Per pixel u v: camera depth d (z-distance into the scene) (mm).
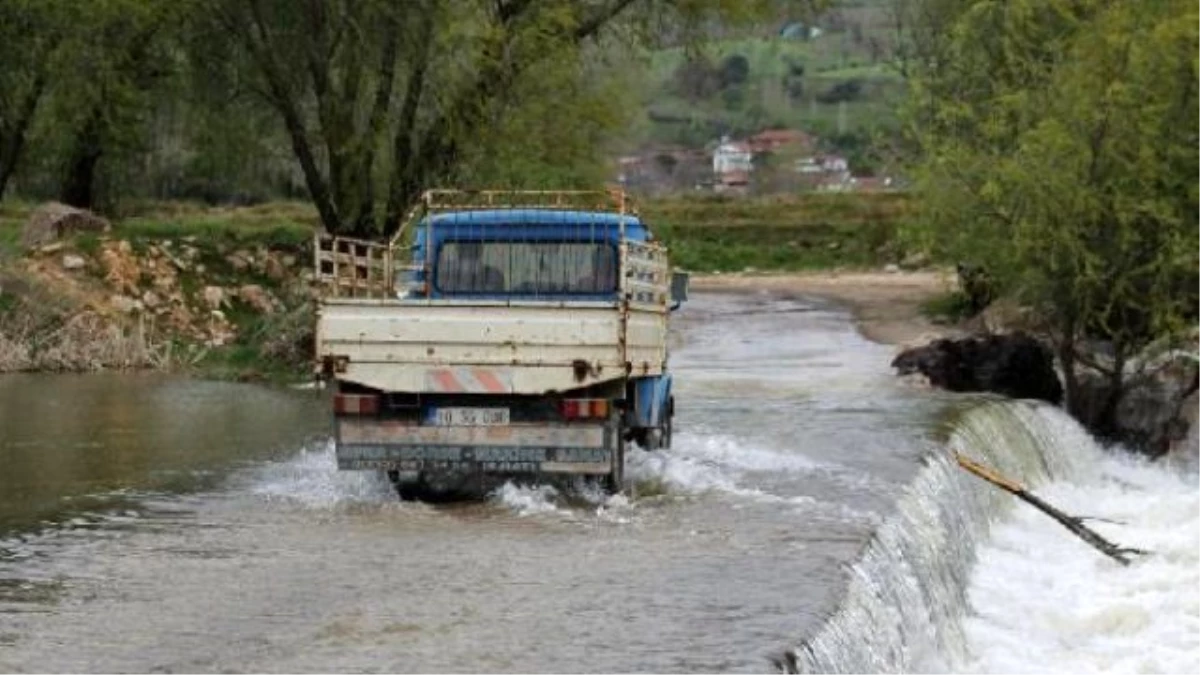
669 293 30188
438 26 51812
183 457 29984
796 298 92062
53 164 72312
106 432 33969
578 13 55219
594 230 28406
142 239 59188
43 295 53281
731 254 124438
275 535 22203
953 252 46906
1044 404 44750
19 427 34812
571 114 54250
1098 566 27891
